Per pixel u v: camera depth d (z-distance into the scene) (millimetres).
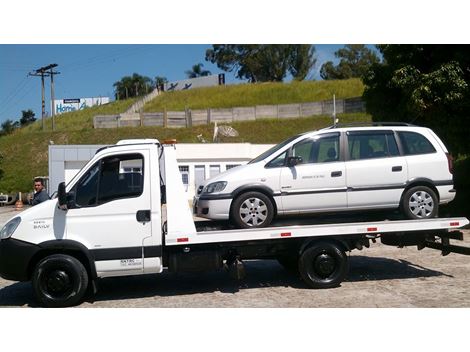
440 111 14898
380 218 8828
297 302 7391
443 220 8391
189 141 44625
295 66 87688
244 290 8336
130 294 8312
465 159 22266
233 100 62531
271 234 7945
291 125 47562
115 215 7555
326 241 8281
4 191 40562
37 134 50750
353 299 7473
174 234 7703
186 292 8328
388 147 8594
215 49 90812
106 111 66625
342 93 59688
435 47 15141
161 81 85938
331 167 8336
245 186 8125
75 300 7406
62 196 7293
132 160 7730
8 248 7344
